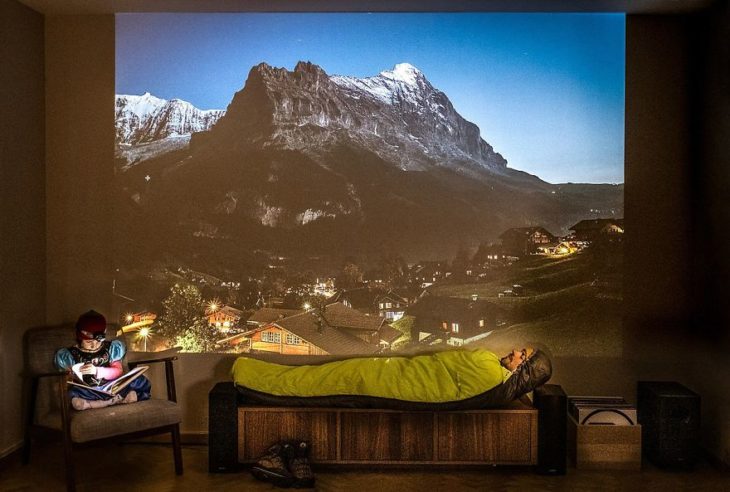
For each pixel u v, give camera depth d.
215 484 3.84
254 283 4.77
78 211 4.69
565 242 4.67
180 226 4.76
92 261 4.70
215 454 4.01
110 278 4.70
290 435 4.04
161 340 4.72
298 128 4.83
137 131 4.74
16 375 4.30
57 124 4.67
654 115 4.58
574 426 4.12
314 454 4.04
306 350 4.71
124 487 3.79
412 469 4.07
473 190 4.75
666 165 4.58
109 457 4.29
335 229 4.81
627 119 4.59
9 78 4.23
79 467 4.11
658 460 4.07
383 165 4.80
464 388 4.00
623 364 4.59
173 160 4.77
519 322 4.67
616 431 4.08
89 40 4.66
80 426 3.61
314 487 3.79
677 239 4.58
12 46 4.26
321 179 4.82
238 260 4.78
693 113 4.55
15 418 4.29
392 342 4.72
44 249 4.66
